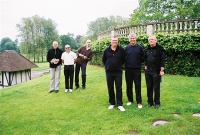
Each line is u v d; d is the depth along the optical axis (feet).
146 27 41.81
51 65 28.48
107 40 50.47
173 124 16.15
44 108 21.61
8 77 95.40
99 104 22.21
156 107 20.20
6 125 17.60
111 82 20.76
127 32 46.83
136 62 20.89
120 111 19.71
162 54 19.97
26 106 22.70
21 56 106.22
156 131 15.19
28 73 106.01
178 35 35.83
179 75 36.81
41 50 230.27
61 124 17.28
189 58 36.01
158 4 120.26
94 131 15.76
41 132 16.03
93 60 65.98
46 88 31.58
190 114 18.25
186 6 114.62
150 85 20.62
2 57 98.99
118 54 20.35
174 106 20.29
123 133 15.31
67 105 22.31
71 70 28.02
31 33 228.43
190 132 14.85
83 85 29.71
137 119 17.60
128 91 22.03
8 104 23.86
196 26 36.37
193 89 26.35
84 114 19.38
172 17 114.83
